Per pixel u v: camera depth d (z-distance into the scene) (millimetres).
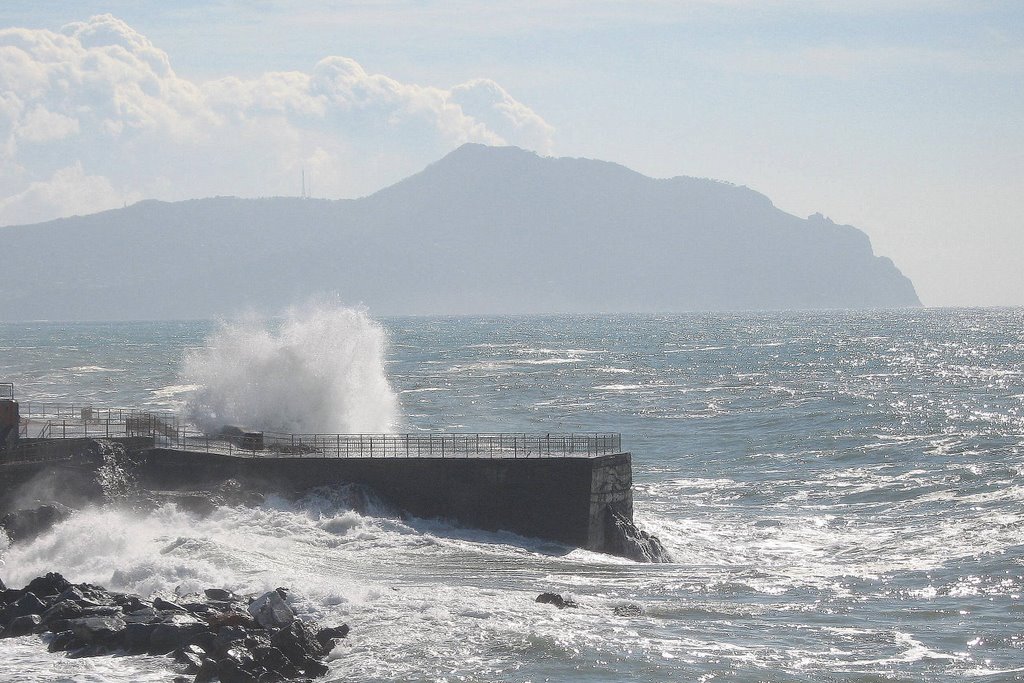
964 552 51156
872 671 34375
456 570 46625
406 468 55344
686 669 34219
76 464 52406
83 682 32500
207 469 55250
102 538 46125
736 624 39062
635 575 46938
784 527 61312
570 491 54188
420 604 39562
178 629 35281
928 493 68625
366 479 55531
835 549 55219
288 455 57188
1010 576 45750
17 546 47156
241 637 34344
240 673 31875
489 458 55062
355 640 36000
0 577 43562
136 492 52969
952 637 37719
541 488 54438
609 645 36062
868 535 58469
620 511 57469
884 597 42969
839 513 64688
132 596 39406
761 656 35562
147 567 42906
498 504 54781
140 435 58375
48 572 41938
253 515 52344
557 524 54188
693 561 53594
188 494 52969
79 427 61469
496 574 46188
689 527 61469
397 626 37250
